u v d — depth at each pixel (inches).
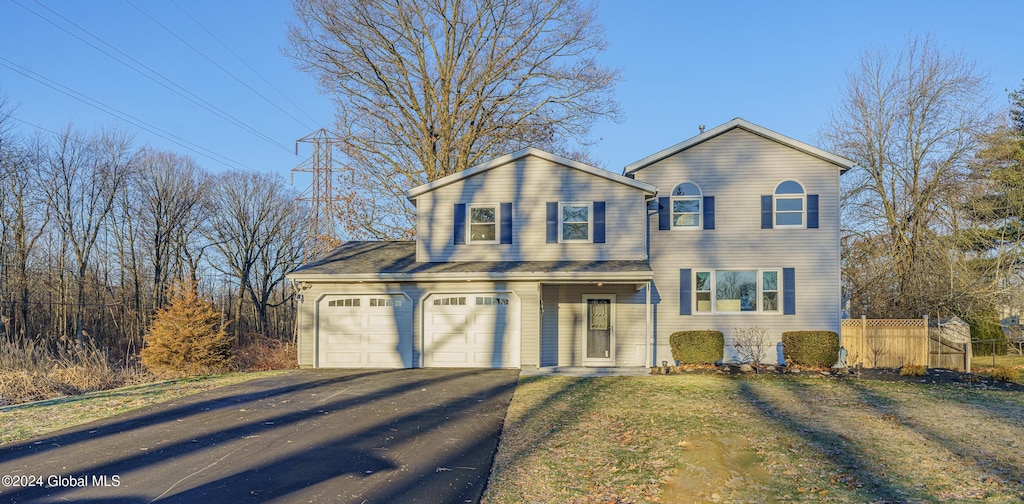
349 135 1128.2
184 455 323.0
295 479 284.5
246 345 1343.5
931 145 1055.0
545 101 1113.4
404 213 1230.3
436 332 688.4
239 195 1747.0
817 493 271.6
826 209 721.0
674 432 375.6
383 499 259.3
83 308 1331.2
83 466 303.1
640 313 729.0
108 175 1378.0
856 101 1114.1
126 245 1470.2
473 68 1079.0
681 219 740.0
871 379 612.1
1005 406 473.7
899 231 1079.6
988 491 274.2
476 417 420.2
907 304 1026.1
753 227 729.0
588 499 263.3
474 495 266.2
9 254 1190.3
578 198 717.3
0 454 325.1
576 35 1077.1
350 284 695.1
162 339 732.7
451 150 1111.0
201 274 1685.5
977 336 1015.0
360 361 691.4
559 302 732.7
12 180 1190.3
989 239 1040.8
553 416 423.2
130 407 456.4
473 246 722.2
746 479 290.0
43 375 584.4
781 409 451.2
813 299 717.3
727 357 721.0
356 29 1023.6
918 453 334.0
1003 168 1051.3
